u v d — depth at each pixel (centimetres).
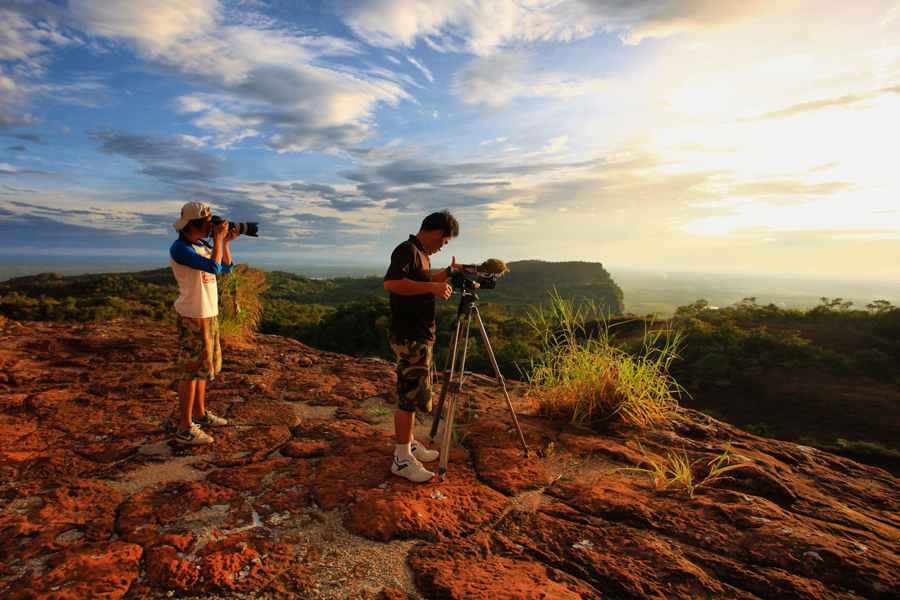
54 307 4700
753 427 4388
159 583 161
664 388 380
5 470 244
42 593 150
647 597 161
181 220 279
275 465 263
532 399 397
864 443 3809
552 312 427
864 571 175
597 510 223
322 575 170
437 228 250
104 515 207
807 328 7156
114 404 356
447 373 299
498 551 190
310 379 459
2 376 392
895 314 6931
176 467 262
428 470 262
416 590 163
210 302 297
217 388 413
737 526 209
